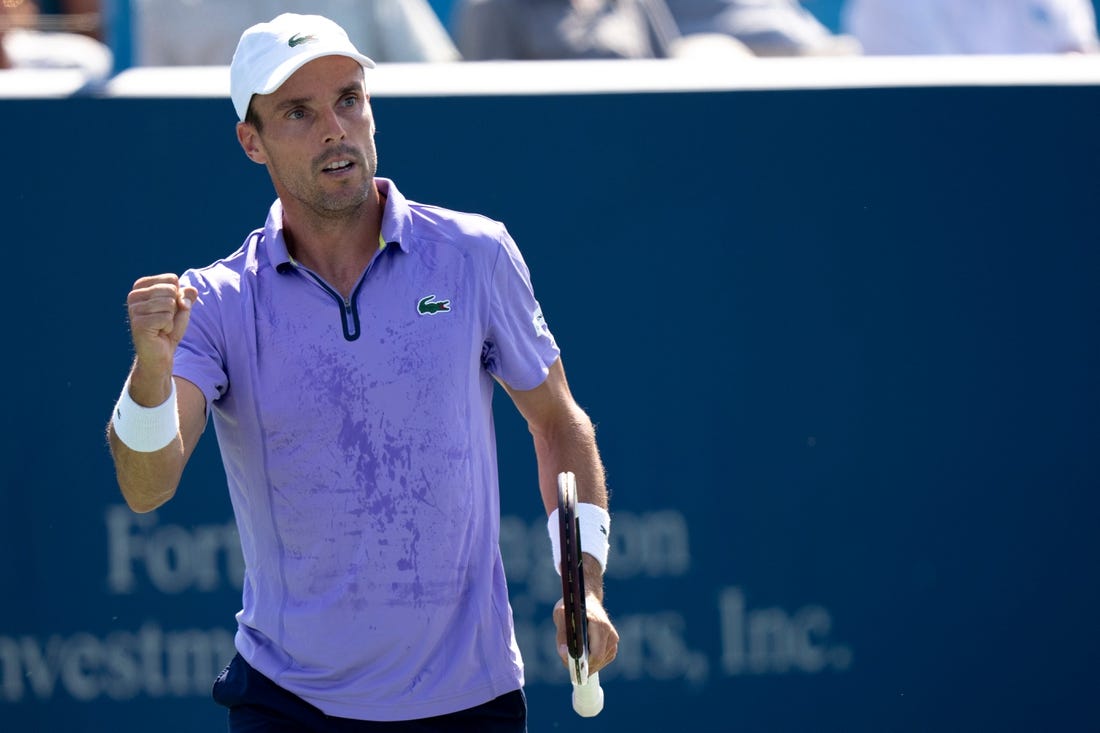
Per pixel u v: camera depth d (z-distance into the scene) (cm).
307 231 990
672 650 1644
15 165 1605
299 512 973
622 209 1634
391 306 978
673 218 1639
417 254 991
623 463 1641
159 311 881
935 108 1650
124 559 1619
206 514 1623
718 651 1647
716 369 1647
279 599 995
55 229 1611
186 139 1617
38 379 1612
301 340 970
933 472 1667
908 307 1661
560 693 1630
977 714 1670
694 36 2177
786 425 1653
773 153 1642
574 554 925
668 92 1631
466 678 1003
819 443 1656
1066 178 1664
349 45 966
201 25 1845
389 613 978
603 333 1638
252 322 973
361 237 998
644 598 1641
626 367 1639
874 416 1661
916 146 1653
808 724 1656
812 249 1650
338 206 965
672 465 1644
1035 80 1658
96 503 1619
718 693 1645
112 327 1617
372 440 967
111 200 1612
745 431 1650
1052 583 1678
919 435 1666
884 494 1662
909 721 1664
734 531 1650
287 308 975
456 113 1620
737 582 1650
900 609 1662
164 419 918
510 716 1039
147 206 1617
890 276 1658
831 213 1650
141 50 1852
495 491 1029
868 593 1662
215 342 973
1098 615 1683
